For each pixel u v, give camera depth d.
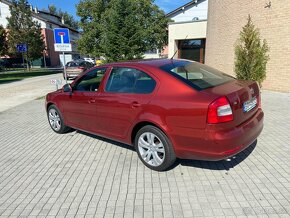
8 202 3.08
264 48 8.20
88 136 5.35
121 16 12.90
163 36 29.39
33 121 6.94
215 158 3.03
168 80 3.39
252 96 3.56
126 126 3.88
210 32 15.43
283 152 4.07
